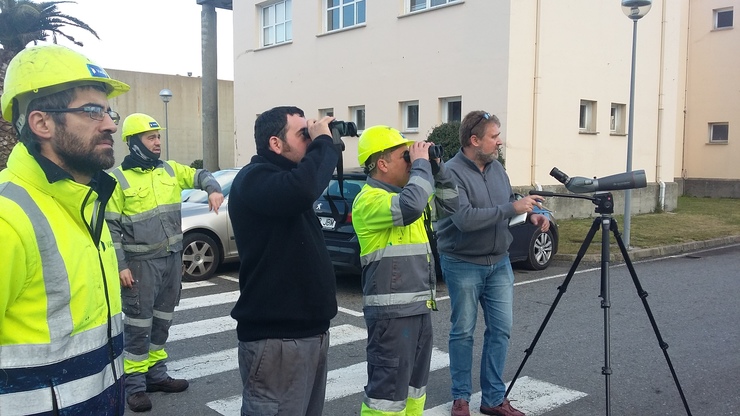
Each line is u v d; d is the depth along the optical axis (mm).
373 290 2955
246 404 2350
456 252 3689
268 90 18828
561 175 3615
